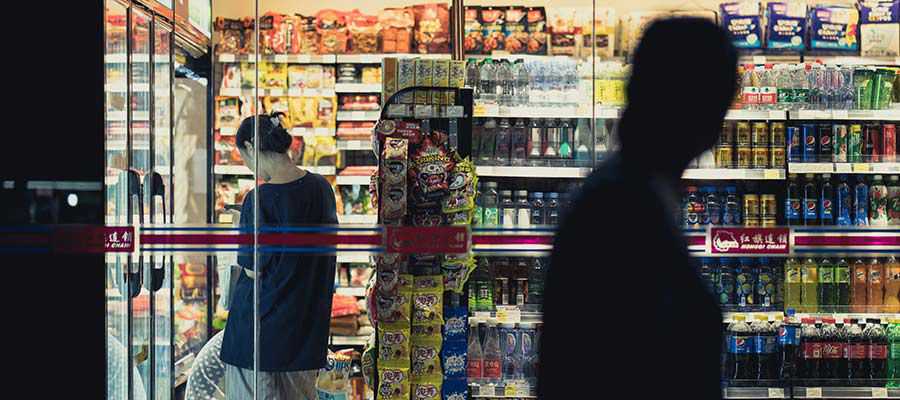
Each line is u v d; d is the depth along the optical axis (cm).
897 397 476
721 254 434
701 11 498
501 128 460
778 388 478
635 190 192
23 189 412
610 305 186
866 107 482
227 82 499
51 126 412
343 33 541
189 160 459
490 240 417
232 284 436
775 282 479
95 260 416
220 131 467
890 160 481
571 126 462
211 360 436
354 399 452
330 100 536
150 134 420
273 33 532
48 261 416
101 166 414
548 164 459
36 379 417
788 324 479
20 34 409
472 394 443
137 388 418
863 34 497
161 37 434
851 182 488
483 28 513
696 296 188
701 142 201
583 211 193
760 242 432
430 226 399
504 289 446
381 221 398
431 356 401
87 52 411
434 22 543
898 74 484
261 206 433
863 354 481
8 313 416
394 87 414
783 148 478
